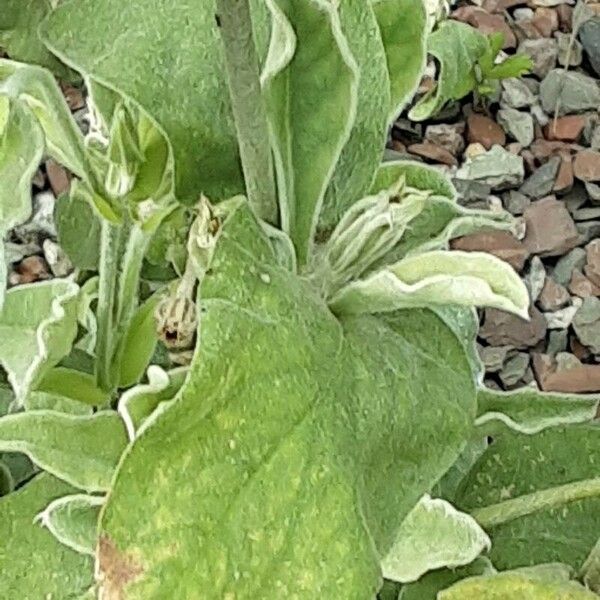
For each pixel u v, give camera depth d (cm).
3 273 22
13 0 29
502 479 34
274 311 21
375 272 26
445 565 29
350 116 26
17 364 33
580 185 72
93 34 26
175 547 19
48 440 28
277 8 24
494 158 72
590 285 69
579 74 76
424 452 24
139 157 29
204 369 20
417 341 26
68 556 30
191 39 27
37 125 23
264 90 25
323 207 28
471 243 69
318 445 21
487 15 77
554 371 67
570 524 33
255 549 20
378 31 29
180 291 26
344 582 20
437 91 48
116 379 32
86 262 36
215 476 20
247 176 25
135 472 19
